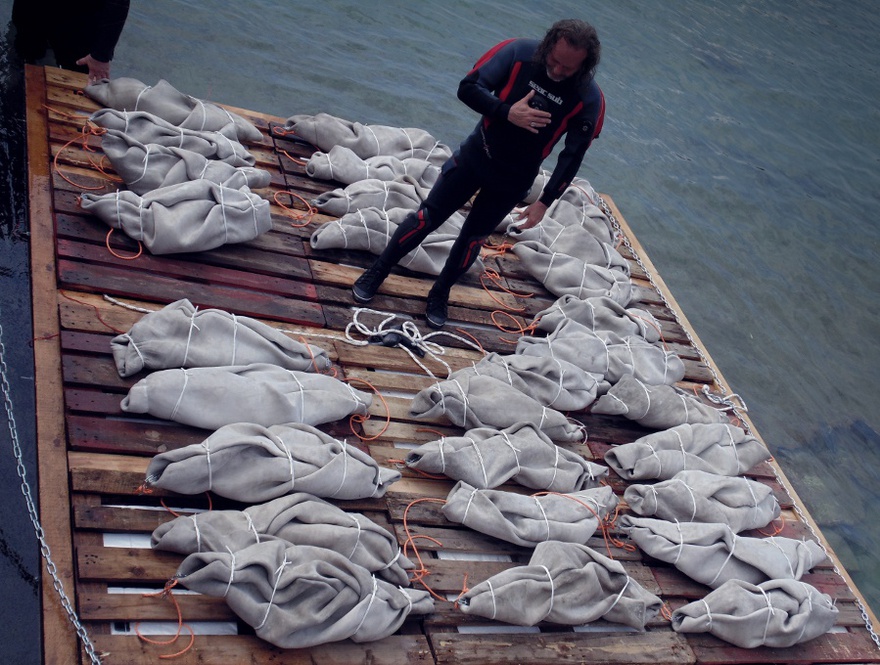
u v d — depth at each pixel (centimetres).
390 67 983
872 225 1077
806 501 723
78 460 387
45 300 449
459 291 596
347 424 468
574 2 1321
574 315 591
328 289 542
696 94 1219
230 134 605
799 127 1233
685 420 548
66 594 343
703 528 471
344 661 362
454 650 386
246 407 423
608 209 754
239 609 343
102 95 594
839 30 1593
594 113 461
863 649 489
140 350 426
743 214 1021
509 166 475
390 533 398
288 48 945
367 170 634
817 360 862
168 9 926
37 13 662
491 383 495
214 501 400
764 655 455
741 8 1544
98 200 491
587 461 486
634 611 422
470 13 1148
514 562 442
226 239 519
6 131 599
